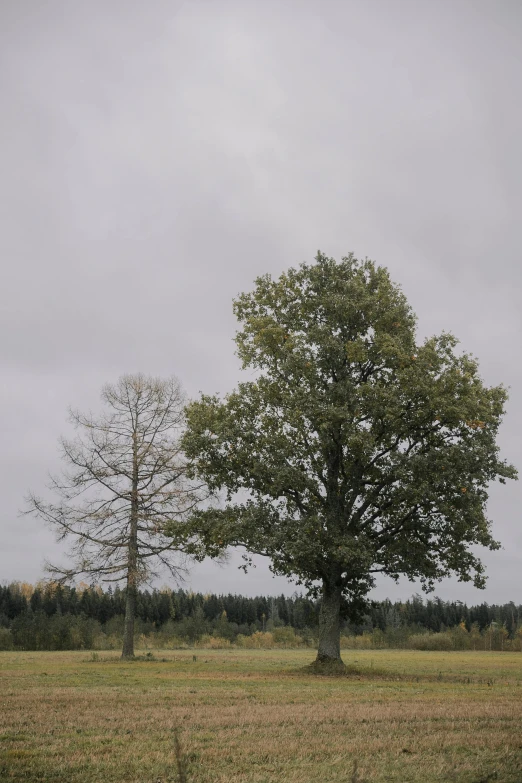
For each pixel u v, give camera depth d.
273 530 26.55
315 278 31.20
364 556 25.20
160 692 18.83
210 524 27.75
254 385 29.69
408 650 79.94
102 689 19.39
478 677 28.42
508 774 9.19
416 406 27.41
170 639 71.06
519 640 90.12
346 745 11.16
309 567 27.47
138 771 9.25
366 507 28.67
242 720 13.79
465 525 26.48
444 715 14.73
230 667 30.97
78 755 10.16
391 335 29.42
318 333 29.00
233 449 28.55
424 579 28.64
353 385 28.73
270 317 30.55
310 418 27.91
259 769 9.49
